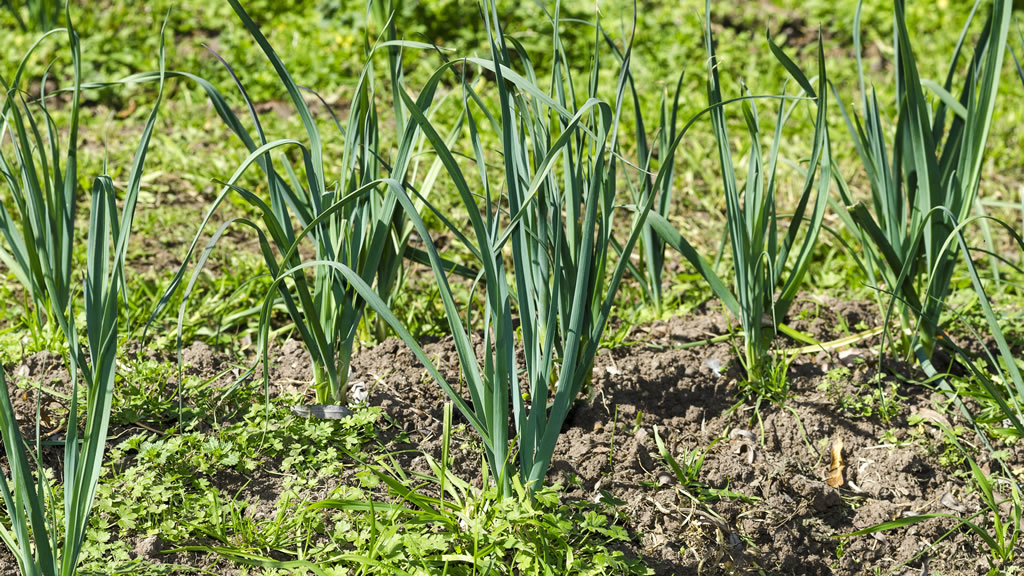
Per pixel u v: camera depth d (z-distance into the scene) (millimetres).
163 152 4273
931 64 5707
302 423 2455
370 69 2344
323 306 2455
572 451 2486
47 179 2461
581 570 2016
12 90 2346
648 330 3133
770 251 2686
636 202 2932
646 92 5266
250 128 4645
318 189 2367
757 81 5359
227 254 3590
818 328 3104
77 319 2910
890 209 2691
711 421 2682
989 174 4414
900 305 2855
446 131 4680
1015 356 2975
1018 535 2273
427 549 2002
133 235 3645
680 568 2186
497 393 2014
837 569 2268
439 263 1951
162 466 2295
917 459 2531
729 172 2586
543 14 5980
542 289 2383
